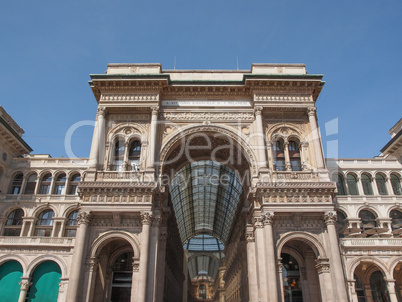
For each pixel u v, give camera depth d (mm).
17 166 50812
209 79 40562
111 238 32031
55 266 36562
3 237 37344
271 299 28766
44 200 48469
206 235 103750
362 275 37969
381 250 34562
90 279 30156
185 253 85062
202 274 132000
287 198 32375
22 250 36688
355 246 34281
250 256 35656
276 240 31766
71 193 50031
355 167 48562
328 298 29953
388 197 46656
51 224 47719
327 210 31875
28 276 35375
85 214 31469
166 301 45469
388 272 33625
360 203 46062
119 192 32406
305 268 35312
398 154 49938
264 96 37438
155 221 32438
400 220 45906
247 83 37375
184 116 37531
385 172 48594
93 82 37469
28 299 35156
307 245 35312
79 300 29234
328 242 31641
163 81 37219
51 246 36656
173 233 53125
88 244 31484
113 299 34656
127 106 36906
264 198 32250
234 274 59844
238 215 48719
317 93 38969
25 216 47375
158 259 35000
